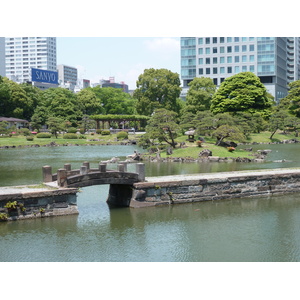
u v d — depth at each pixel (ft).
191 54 409.90
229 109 271.69
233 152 174.91
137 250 56.34
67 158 176.35
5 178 116.16
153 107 309.01
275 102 357.61
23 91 342.44
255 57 385.91
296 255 55.06
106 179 73.26
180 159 163.73
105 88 439.22
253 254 55.26
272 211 76.69
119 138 288.30
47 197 67.56
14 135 293.02
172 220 70.28
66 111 339.77
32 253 54.44
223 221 70.33
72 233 62.64
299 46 516.73
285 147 214.28
